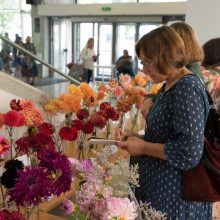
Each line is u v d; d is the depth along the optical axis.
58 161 0.65
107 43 10.57
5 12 10.59
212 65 1.78
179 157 0.98
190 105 0.97
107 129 1.62
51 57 11.05
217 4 3.01
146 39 1.03
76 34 10.95
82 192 0.70
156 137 1.10
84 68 6.91
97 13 10.20
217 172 1.04
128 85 1.96
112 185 0.73
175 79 1.07
